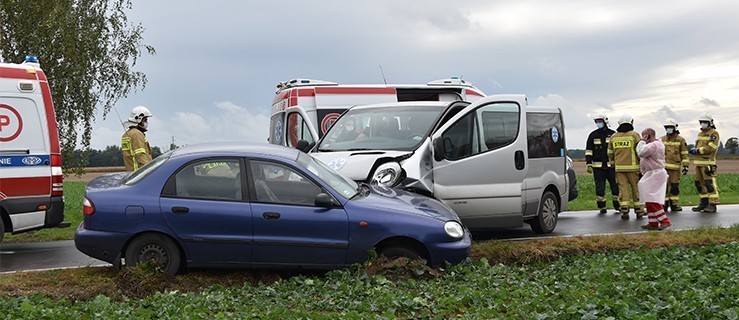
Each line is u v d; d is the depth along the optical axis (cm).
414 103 1196
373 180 1040
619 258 978
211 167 868
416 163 1065
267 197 862
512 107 1181
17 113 1102
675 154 1766
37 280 847
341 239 857
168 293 775
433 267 873
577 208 1862
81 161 2619
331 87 1568
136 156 1338
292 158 890
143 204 847
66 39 2441
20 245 1214
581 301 690
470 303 725
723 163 6844
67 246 1192
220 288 818
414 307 705
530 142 1233
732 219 1541
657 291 743
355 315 651
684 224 1447
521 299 728
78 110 2561
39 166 1114
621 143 1590
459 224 897
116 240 844
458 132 1113
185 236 845
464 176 1102
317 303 728
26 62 1148
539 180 1239
